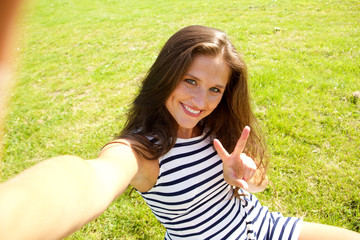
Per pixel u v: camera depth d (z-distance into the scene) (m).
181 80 0.57
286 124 1.52
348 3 4.22
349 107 1.65
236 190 0.68
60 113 2.11
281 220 0.73
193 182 0.61
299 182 1.18
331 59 2.37
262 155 0.79
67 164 0.35
